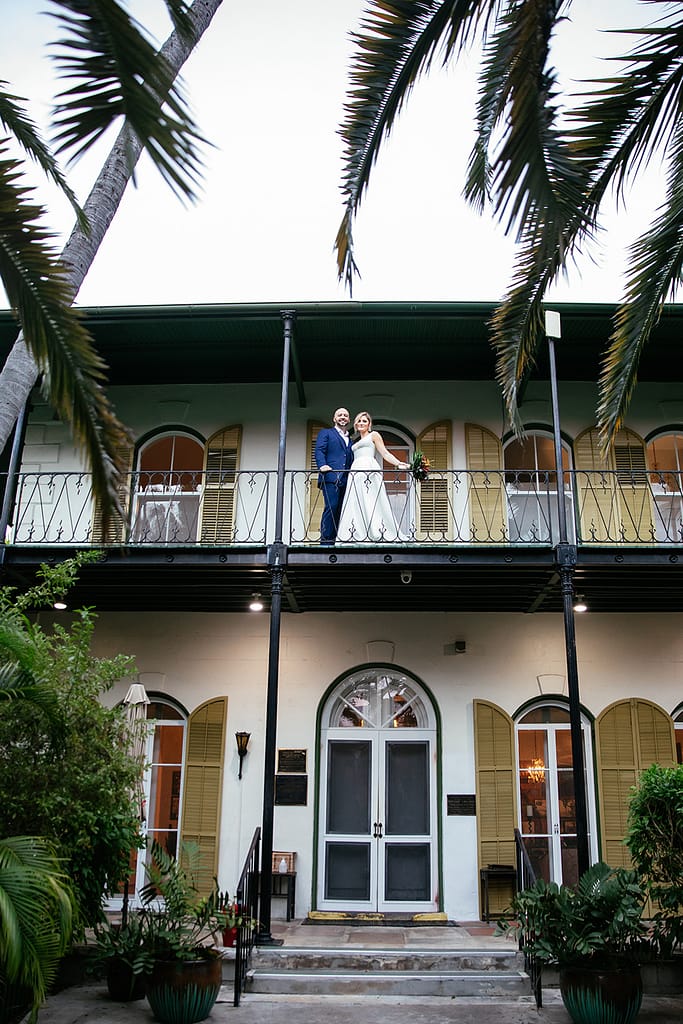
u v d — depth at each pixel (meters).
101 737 6.98
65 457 11.23
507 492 10.74
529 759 10.33
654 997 7.14
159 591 9.93
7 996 5.92
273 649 8.58
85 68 3.19
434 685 10.45
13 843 4.87
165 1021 6.22
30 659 5.73
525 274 5.66
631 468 10.92
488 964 7.54
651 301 5.80
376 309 9.87
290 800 10.05
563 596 8.94
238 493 10.98
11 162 3.97
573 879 9.91
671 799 7.26
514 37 4.24
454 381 11.36
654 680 10.48
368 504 9.96
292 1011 6.68
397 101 4.91
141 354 10.93
